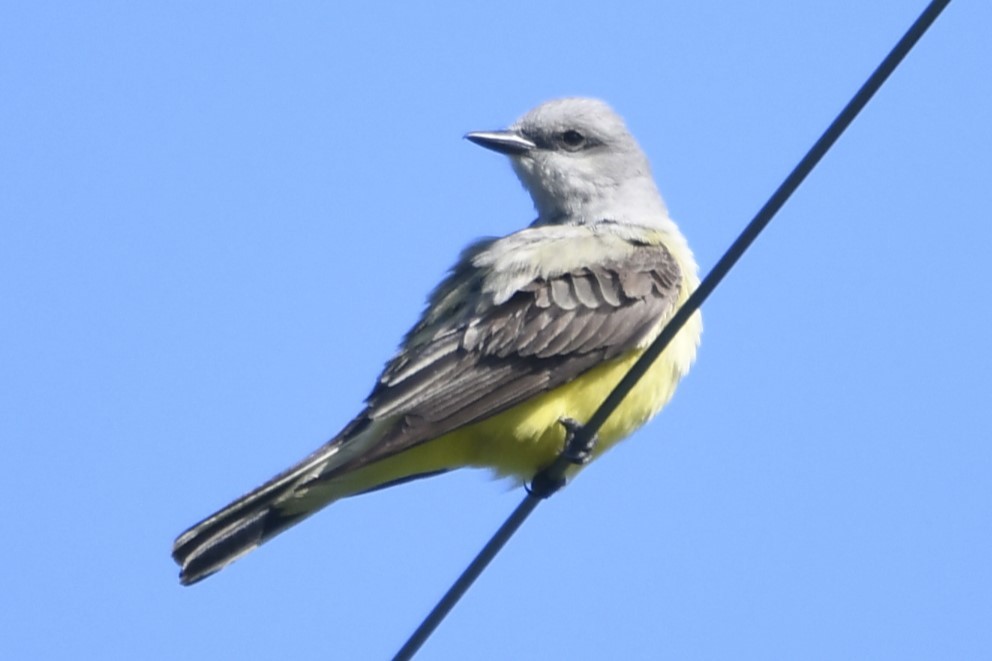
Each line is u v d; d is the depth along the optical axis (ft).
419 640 30.66
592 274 39.70
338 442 36.24
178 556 35.55
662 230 43.68
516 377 37.73
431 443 37.76
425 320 39.47
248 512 35.76
